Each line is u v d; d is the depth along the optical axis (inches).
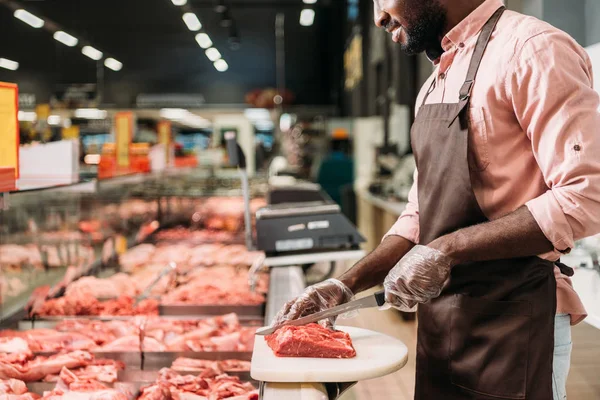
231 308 115.1
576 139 52.6
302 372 53.9
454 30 63.0
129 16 542.9
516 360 58.8
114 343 94.8
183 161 345.1
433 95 67.6
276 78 563.5
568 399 90.4
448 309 63.2
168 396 76.2
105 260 161.6
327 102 573.3
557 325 62.5
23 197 125.5
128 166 237.1
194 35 545.0
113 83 549.0
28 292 125.1
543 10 128.3
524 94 56.3
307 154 568.7
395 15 64.8
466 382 61.9
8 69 542.3
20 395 76.0
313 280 235.9
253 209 257.6
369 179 427.2
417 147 66.9
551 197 53.2
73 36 531.8
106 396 74.2
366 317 221.5
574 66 54.7
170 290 132.0
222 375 83.5
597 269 83.8
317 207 135.9
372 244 323.6
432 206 64.2
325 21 569.0
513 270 59.5
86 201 162.4
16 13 410.6
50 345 95.0
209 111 554.6
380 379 161.6
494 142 59.4
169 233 214.7
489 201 60.4
